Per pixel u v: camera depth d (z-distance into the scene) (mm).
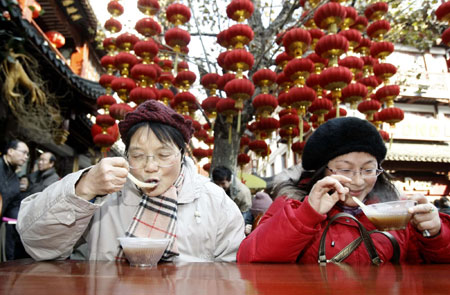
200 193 1671
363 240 1409
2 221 3557
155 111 1459
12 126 5445
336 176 1372
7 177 3586
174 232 1462
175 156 1462
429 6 4629
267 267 1156
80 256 1729
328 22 3127
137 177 1475
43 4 8289
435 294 620
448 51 13555
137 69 3861
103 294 620
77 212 1300
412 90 12703
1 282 759
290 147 4074
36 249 1380
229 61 3293
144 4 4109
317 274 948
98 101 4277
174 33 3850
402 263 1419
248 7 3441
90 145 9734
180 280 816
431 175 12930
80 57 10383
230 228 1703
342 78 2916
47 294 615
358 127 1543
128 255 1192
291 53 3301
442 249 1382
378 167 1745
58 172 9328
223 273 972
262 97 3457
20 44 4332
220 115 4441
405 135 13086
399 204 1385
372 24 3619
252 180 6129
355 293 633
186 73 4242
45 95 5648
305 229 1298
